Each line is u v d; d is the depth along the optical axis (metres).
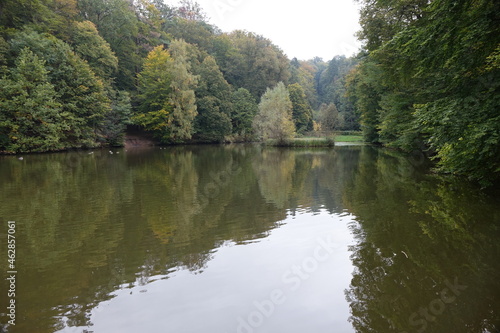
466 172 9.94
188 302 4.13
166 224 7.41
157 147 36.31
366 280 4.64
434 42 7.82
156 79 37.88
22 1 26.23
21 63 22.88
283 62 59.94
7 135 23.38
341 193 10.60
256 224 7.41
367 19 17.91
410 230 6.60
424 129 9.38
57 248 5.96
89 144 28.80
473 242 5.80
